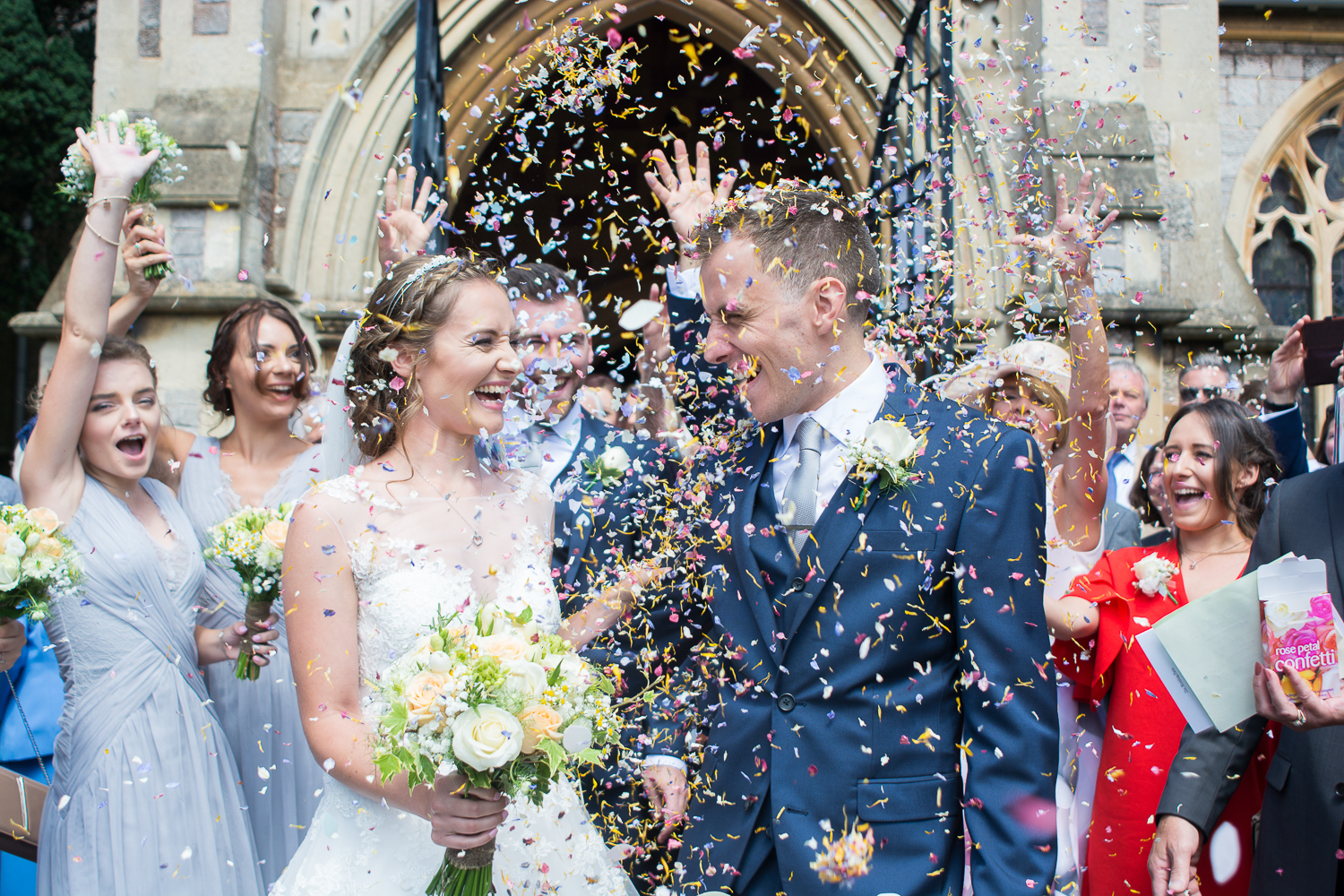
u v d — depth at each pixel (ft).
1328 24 23.90
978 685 5.23
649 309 7.12
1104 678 8.43
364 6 20.53
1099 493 7.75
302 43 20.57
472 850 5.19
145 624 7.84
